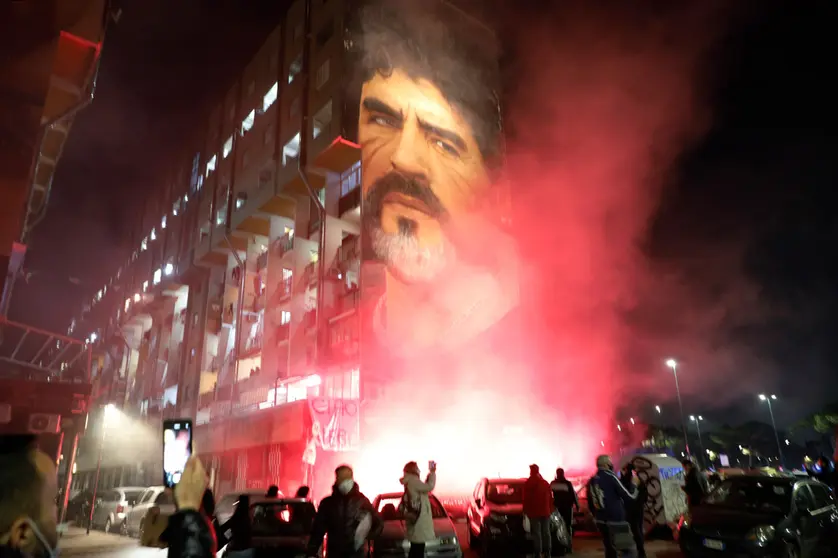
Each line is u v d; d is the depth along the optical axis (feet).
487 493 39.55
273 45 123.65
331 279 91.09
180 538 13.66
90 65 51.83
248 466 91.61
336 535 17.47
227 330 124.77
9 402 42.78
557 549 35.86
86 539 58.65
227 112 140.15
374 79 96.27
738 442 237.86
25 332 51.03
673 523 43.21
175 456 16.51
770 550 28.45
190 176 153.89
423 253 92.84
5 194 42.75
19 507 11.79
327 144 91.20
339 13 99.14
